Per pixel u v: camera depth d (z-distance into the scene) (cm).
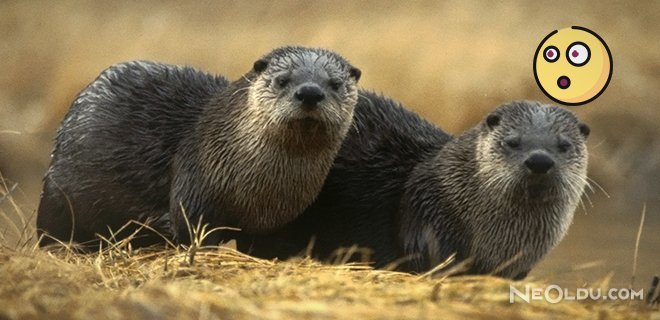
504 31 4019
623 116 3491
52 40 4525
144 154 1734
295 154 1611
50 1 4966
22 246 1602
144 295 1216
